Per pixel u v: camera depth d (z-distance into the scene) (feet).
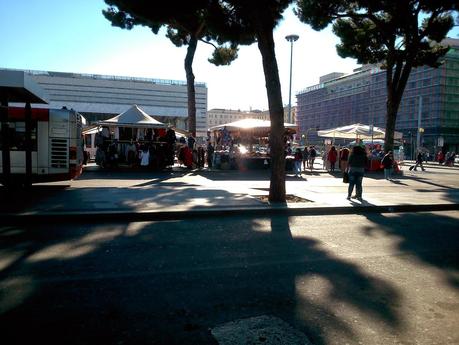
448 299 12.96
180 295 12.89
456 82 245.45
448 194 42.60
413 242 21.30
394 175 73.31
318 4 71.72
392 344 9.78
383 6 70.95
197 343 9.67
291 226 25.41
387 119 77.66
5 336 9.95
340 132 86.43
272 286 13.88
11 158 38.11
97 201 31.12
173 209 28.02
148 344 9.61
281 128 33.32
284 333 10.22
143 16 52.75
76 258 17.04
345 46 81.56
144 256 17.54
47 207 27.81
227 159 73.00
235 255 17.98
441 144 142.20
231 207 29.76
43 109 38.06
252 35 55.16
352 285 14.15
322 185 50.52
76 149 39.91
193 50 75.15
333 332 10.35
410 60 74.64
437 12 72.43
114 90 305.53
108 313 11.41
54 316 11.16
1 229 22.85
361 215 30.76
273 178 33.58
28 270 15.29
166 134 68.74
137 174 59.31
